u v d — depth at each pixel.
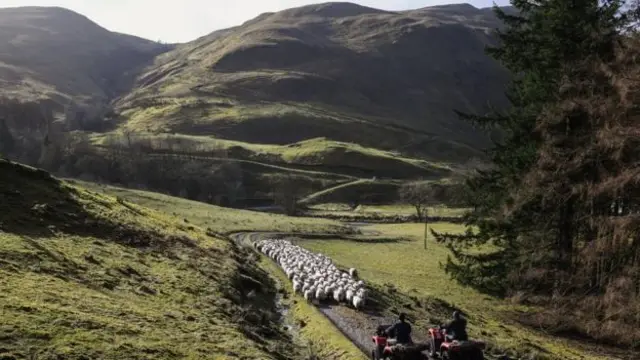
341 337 20.47
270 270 37.97
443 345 15.72
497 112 39.69
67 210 27.39
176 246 29.39
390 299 30.14
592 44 33.94
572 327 30.41
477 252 62.97
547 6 36.25
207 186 134.38
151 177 135.62
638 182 26.34
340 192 152.25
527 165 35.25
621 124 27.36
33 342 11.40
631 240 27.53
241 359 13.69
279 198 131.50
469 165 122.62
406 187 137.62
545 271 32.75
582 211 32.25
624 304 25.73
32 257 18.08
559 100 32.94
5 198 25.44
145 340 13.17
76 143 160.75
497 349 22.03
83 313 13.95
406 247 70.81
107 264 20.83
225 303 20.88
